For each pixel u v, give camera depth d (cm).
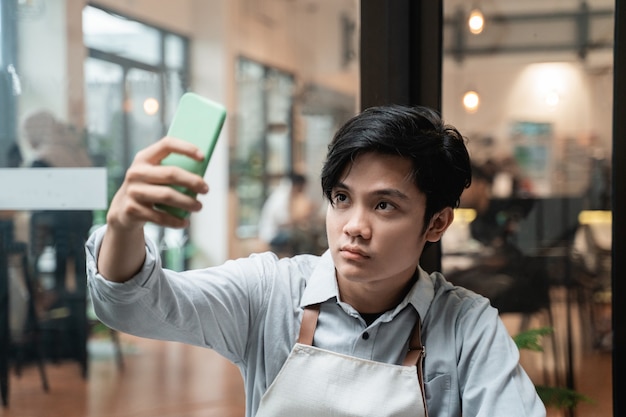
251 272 107
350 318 102
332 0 365
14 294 276
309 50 380
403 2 161
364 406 94
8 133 279
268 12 403
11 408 281
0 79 282
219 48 407
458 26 171
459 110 173
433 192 93
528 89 171
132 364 316
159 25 367
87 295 282
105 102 316
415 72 165
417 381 96
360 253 91
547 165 172
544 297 173
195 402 295
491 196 174
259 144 421
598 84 168
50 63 293
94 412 277
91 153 300
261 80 419
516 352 100
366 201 91
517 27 170
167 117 358
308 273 109
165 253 332
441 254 174
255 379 105
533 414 94
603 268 169
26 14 286
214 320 99
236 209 418
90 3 311
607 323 169
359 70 165
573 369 170
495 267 174
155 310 88
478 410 97
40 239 268
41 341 284
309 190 408
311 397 96
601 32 167
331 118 375
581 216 171
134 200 76
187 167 80
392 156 91
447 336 102
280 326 104
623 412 158
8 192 254
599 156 169
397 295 102
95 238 87
